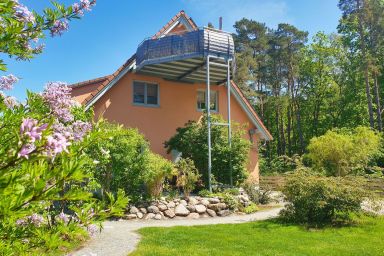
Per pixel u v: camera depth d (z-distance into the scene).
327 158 19.03
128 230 10.47
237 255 8.03
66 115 3.16
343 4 35.81
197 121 20.50
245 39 50.47
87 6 3.24
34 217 3.09
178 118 19.92
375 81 35.81
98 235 9.45
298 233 10.39
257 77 49.66
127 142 12.60
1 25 2.60
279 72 49.03
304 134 49.94
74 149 2.26
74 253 7.57
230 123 17.92
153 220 12.63
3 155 1.89
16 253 2.46
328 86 46.19
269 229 10.91
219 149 17.36
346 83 43.78
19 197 1.83
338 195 11.90
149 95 19.34
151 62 17.39
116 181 12.69
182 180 14.60
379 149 24.50
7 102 2.92
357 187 12.06
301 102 47.59
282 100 44.50
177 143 18.28
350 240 9.59
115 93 18.00
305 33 48.81
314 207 12.08
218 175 17.50
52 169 1.99
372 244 9.17
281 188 12.67
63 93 3.16
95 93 16.95
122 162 12.43
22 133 1.78
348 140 19.11
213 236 9.84
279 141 49.81
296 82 48.22
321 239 9.67
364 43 36.62
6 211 1.82
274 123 53.44
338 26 41.47
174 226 11.23
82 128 3.23
